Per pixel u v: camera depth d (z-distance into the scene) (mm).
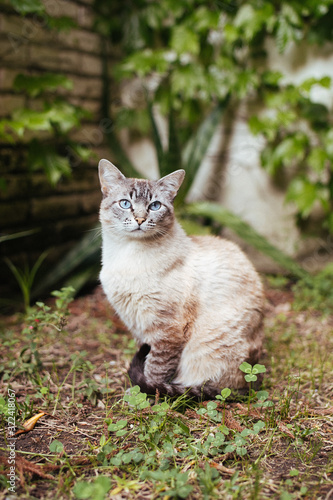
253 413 1037
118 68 1698
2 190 1476
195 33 1663
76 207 1746
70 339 1349
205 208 1658
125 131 1862
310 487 886
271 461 939
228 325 1082
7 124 1367
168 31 1769
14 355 1237
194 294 1083
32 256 1604
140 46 1777
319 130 1684
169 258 1083
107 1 1748
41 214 1622
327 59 1652
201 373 1095
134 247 1089
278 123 1653
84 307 1536
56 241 1688
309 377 1176
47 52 1601
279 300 1603
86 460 928
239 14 1620
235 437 953
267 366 1227
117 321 1444
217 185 1819
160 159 1576
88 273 1604
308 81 1582
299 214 1732
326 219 1699
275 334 1382
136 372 1064
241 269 1130
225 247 1155
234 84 1649
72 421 1035
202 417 1023
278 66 1700
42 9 1426
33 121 1419
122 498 866
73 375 1167
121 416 1048
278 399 1100
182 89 1695
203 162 1820
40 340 1293
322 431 1007
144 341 1110
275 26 1641
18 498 862
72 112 1535
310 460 936
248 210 1804
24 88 1471
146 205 1078
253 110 1745
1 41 1463
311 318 1486
